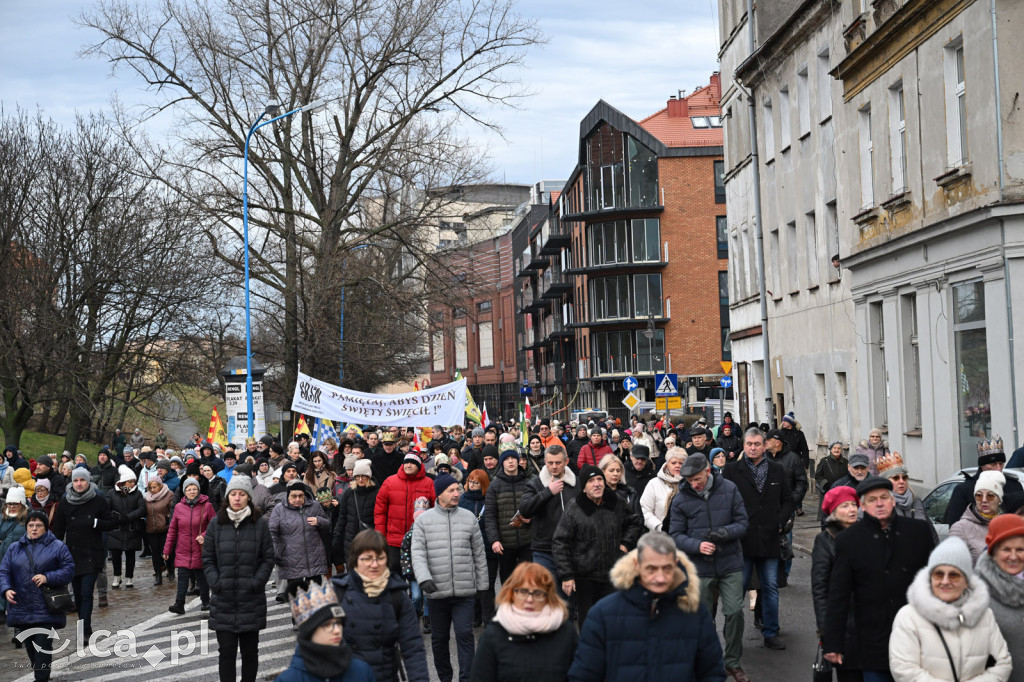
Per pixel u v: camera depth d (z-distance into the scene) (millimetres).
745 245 37125
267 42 36969
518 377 108625
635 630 5969
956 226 18562
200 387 42531
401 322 40344
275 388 44312
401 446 20828
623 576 6027
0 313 35469
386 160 36406
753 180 34188
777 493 11375
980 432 18516
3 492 20734
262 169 37375
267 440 20047
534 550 10836
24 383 36938
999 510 8133
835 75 25203
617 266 67750
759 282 33375
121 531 18438
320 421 26297
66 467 21312
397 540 12594
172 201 37500
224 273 38531
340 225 38812
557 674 6172
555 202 86438
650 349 65562
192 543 15336
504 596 6281
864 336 24453
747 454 11398
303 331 38688
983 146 17562
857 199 24531
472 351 119875
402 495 12648
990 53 17203
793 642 11477
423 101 36969
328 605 5395
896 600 7191
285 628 14078
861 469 11430
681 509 10094
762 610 12117
